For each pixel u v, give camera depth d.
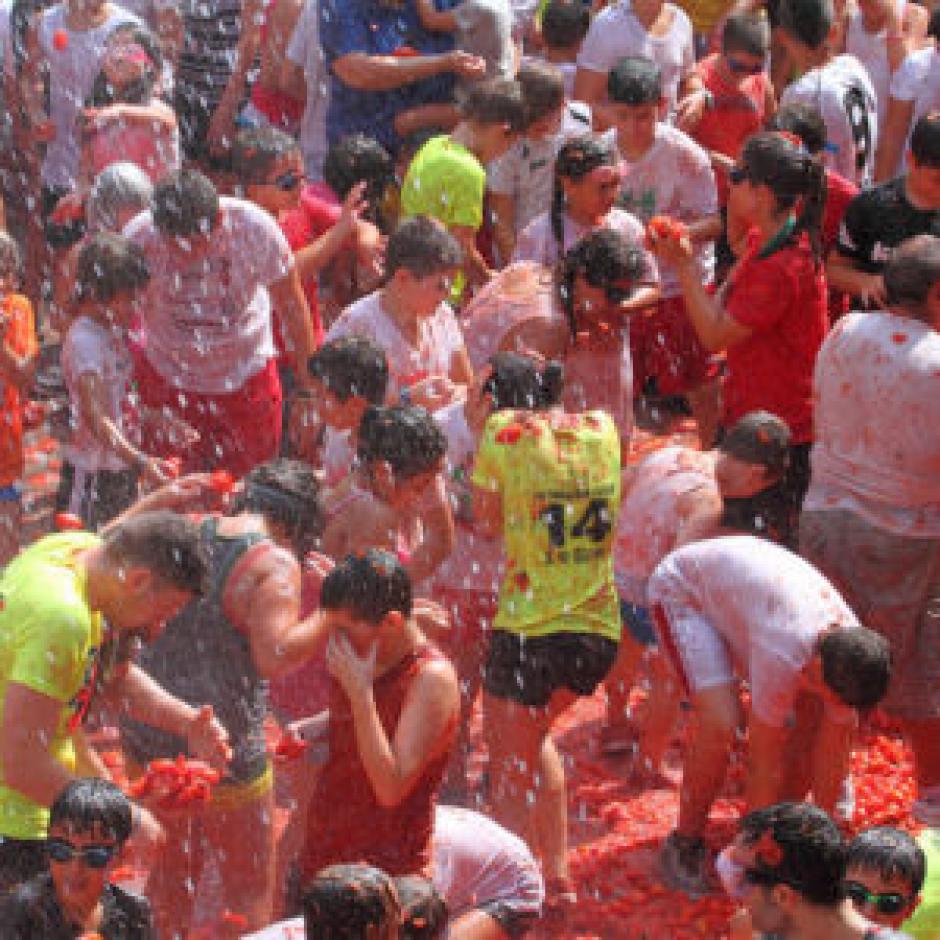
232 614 9.84
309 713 10.76
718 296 13.62
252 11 19.23
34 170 19.39
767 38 19.12
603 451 11.31
